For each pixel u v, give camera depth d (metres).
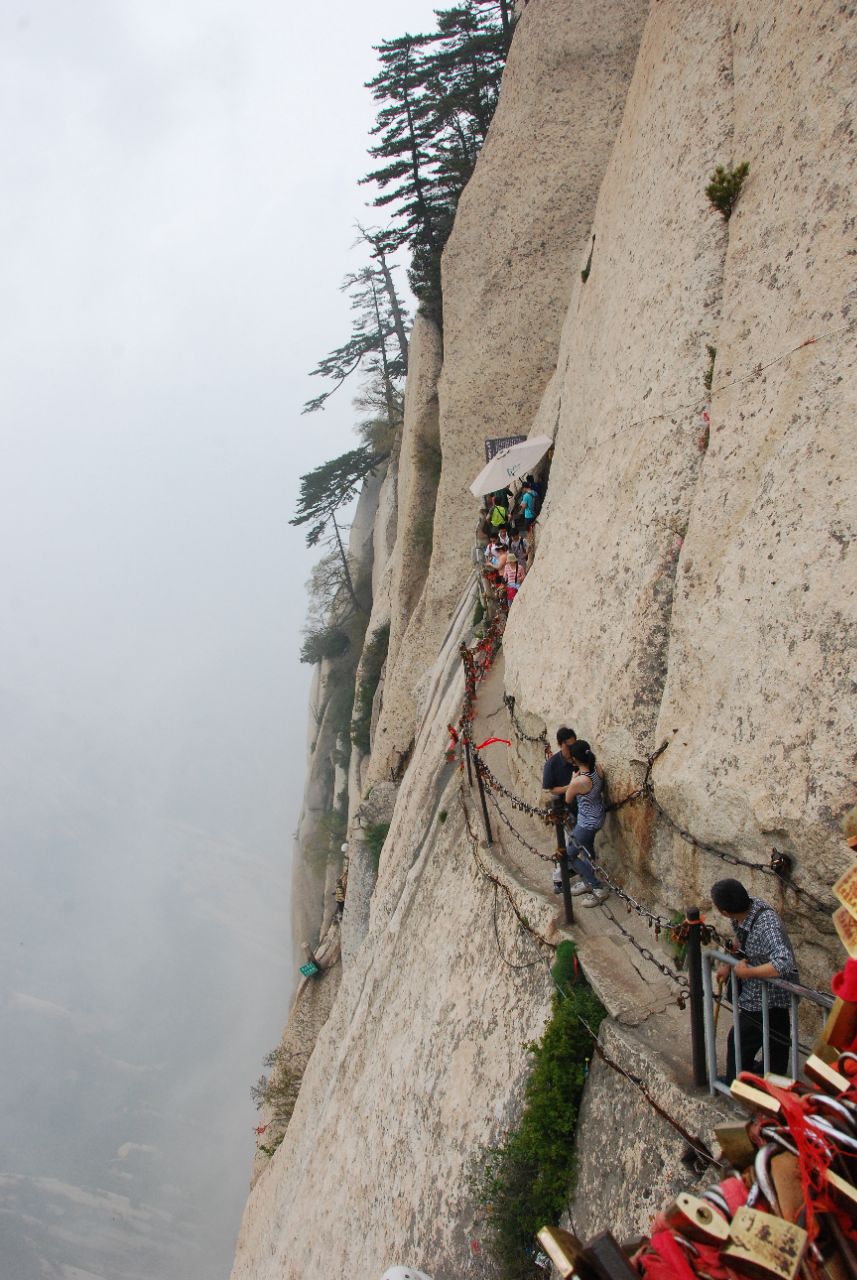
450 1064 11.70
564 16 28.03
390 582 48.53
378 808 32.34
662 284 13.44
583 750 10.51
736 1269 2.04
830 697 7.39
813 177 10.05
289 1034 34.91
